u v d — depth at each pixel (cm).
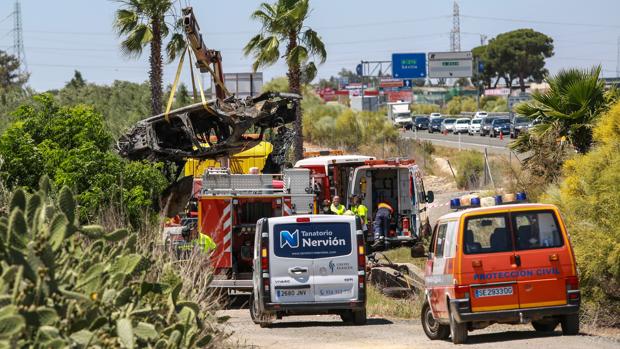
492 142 14000
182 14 4406
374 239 5203
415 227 5397
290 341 2670
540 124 4734
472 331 2891
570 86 4600
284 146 4672
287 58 7750
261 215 3853
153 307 1580
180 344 1484
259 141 4478
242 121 4216
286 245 3067
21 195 1245
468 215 2466
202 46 4666
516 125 13638
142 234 2336
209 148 4309
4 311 1030
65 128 3691
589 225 3095
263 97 4341
